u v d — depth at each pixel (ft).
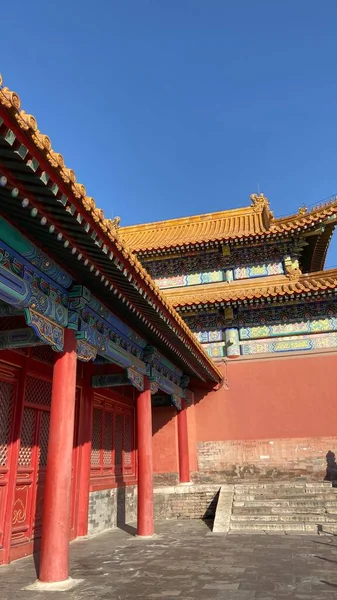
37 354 39.78
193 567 32.55
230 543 41.55
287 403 68.80
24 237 26.99
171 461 67.15
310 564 33.09
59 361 32.22
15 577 29.53
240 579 29.07
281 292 68.49
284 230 77.05
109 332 40.27
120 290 34.55
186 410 71.15
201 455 69.87
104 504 51.44
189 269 85.71
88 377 49.34
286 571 31.09
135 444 65.00
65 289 32.91
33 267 28.86
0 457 34.32
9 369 36.37
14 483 34.96
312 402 67.87
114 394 58.29
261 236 78.64
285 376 69.97
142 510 46.37
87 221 24.89
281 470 66.39
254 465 67.56
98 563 34.24
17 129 18.21
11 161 19.86
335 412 66.64
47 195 22.31
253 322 73.61
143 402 48.96
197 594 25.90
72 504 45.11
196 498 61.16
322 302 71.05
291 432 67.51
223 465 68.59
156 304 38.37
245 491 57.88
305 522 48.78
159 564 33.63
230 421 70.28
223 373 72.49
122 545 41.37
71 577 30.01
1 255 25.70
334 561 34.04
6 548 33.19
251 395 70.49
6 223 25.46
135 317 41.19
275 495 56.13
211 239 80.38
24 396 37.35
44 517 28.96
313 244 82.23
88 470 47.55
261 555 36.32
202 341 75.10
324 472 64.80
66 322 32.63
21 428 37.35
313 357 69.62
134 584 28.17
